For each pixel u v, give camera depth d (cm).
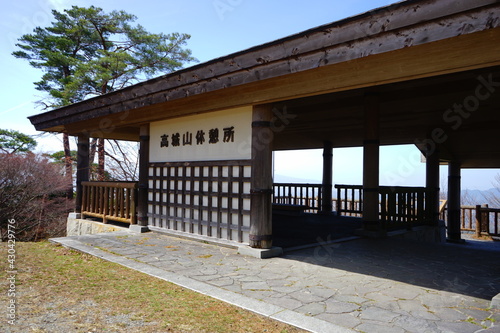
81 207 979
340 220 988
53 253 545
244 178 566
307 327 269
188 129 680
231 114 589
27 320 275
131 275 414
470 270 457
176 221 701
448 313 303
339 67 402
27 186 1171
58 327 263
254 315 296
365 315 296
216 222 615
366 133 702
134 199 775
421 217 868
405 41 319
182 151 691
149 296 339
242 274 422
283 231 768
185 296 340
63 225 1279
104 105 732
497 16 267
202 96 577
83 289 359
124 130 1005
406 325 276
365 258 521
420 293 358
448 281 404
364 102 698
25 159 1199
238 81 479
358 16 339
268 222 534
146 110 722
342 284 386
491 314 302
